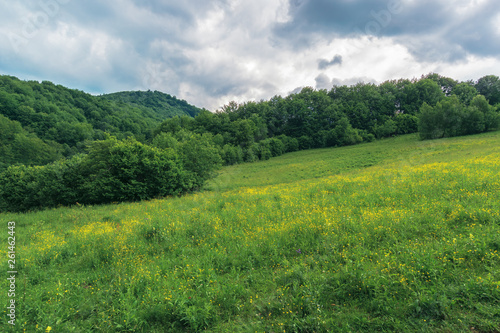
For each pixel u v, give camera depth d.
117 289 5.39
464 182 10.08
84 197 22.39
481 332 3.34
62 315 4.59
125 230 9.48
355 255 5.59
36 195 22.11
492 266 4.45
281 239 7.05
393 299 4.10
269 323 4.14
